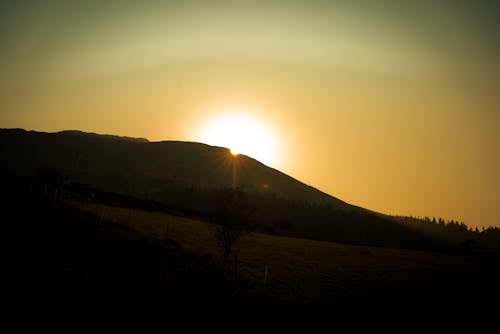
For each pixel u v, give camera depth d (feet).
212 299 114.32
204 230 271.90
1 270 99.40
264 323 103.65
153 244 164.55
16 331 70.59
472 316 161.68
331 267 222.07
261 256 223.30
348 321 124.26
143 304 98.17
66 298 90.94
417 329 134.41
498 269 291.99
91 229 168.25
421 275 231.91
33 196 215.72
